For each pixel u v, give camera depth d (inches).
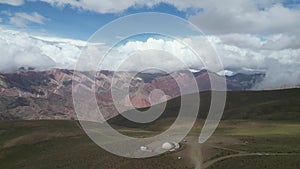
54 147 5925.2
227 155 3287.4
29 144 6412.4
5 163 5679.1
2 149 6304.1
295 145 4072.3
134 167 3061.0
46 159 5108.3
